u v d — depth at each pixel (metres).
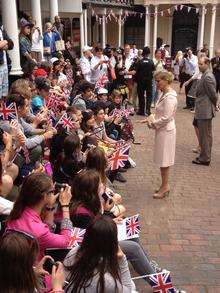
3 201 3.82
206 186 7.29
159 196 6.64
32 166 5.23
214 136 10.91
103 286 2.60
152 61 12.48
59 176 4.93
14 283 2.28
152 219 5.91
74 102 7.83
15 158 4.90
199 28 29.45
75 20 18.19
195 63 16.53
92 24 25.94
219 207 6.41
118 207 4.64
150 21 30.20
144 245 5.17
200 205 6.46
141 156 8.95
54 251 3.55
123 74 13.05
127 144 6.02
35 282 2.36
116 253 2.70
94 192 3.85
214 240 5.36
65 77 9.94
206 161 8.42
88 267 2.64
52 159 5.43
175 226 5.71
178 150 9.49
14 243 2.31
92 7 24.11
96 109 7.17
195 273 4.59
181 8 28.14
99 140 6.85
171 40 30.80
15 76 9.00
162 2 29.06
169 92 6.20
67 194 3.92
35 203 3.29
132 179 7.54
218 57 14.98
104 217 2.74
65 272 2.92
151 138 10.48
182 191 7.01
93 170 3.96
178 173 7.92
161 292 3.91
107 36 30.53
